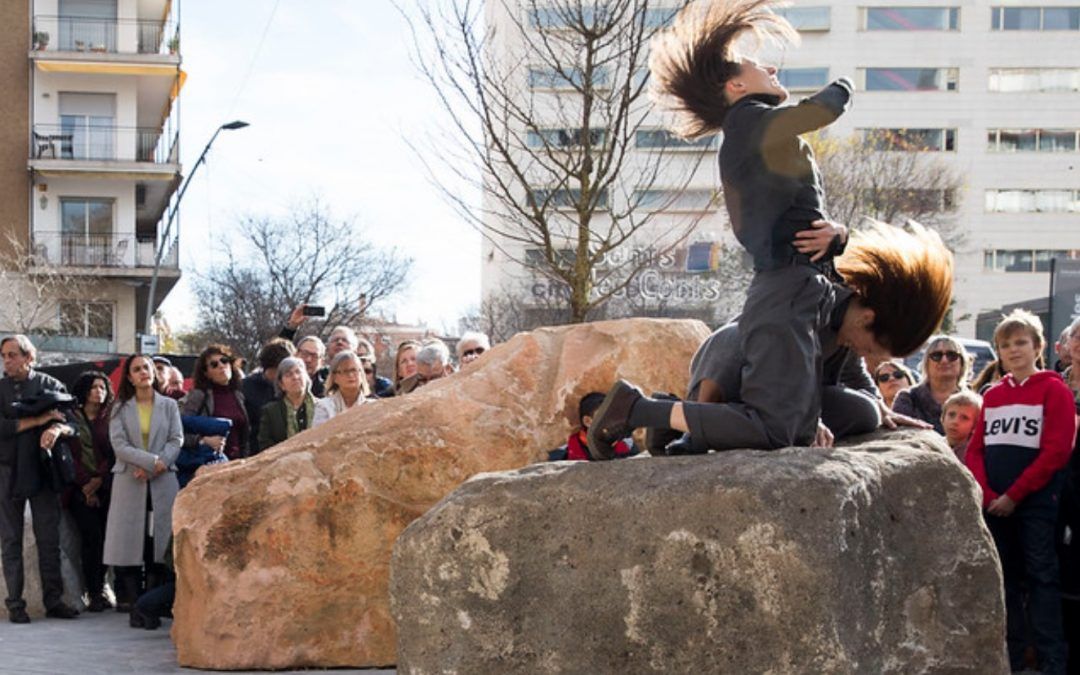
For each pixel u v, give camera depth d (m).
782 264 5.19
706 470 4.75
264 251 50.00
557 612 4.83
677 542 4.66
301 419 11.62
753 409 5.11
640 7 16.58
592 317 45.69
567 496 4.88
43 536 12.05
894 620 4.77
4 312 44.56
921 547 4.89
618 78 16.77
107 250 46.19
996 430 9.02
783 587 4.52
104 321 47.12
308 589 8.89
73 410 12.74
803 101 5.11
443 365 11.77
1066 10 67.38
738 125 5.21
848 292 5.39
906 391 10.05
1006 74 67.56
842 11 67.50
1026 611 9.10
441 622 5.01
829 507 4.56
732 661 4.59
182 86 46.75
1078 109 67.31
